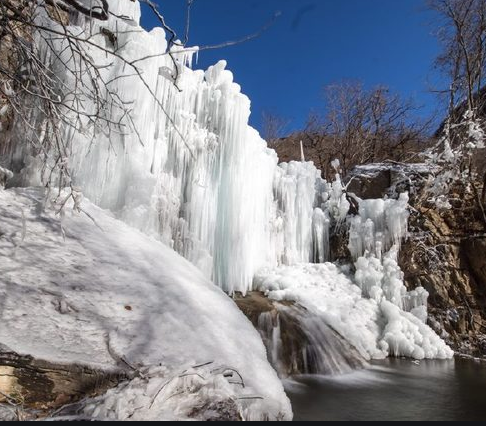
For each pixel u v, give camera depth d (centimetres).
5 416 241
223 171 750
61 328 310
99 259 418
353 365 642
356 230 949
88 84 548
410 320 803
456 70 1299
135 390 260
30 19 339
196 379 285
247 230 774
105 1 362
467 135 1085
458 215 981
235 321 428
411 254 920
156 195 621
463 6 1259
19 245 386
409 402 479
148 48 617
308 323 683
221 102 750
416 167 1078
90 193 568
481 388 544
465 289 914
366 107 2033
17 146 517
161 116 659
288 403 345
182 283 447
